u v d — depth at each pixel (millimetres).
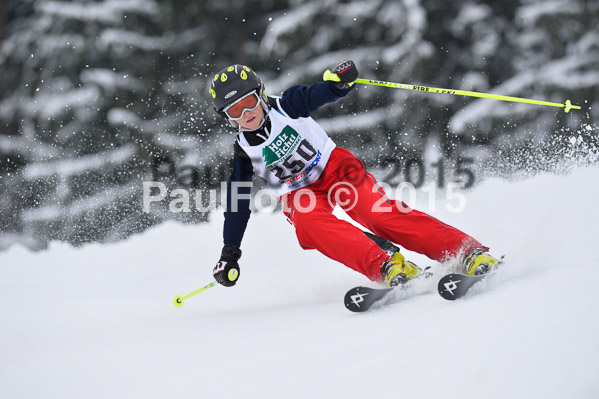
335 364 4555
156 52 28641
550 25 25703
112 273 12633
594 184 10320
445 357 4168
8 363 6023
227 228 7418
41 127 27328
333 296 7551
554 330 4117
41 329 7660
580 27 25625
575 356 3734
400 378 4031
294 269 10070
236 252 7312
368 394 3914
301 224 7207
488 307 5051
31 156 26938
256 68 29422
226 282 7230
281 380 4441
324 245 7000
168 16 28969
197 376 4871
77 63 27922
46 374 5465
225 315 7336
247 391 4336
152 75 28047
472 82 25641
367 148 25453
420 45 24969
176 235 14914
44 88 27672
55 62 27984
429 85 25453
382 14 26141
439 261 6945
